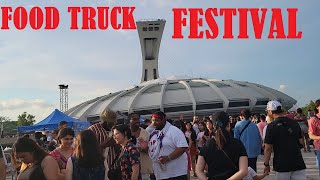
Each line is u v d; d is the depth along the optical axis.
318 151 9.87
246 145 11.42
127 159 7.30
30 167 5.84
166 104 98.94
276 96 104.62
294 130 7.73
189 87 103.31
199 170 5.74
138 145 9.47
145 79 141.12
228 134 5.62
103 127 8.23
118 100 103.81
